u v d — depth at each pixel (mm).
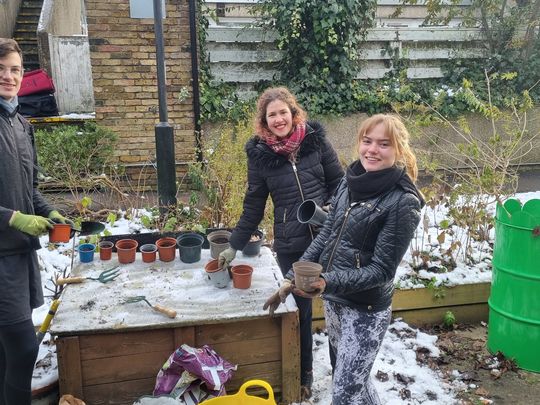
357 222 2223
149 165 7438
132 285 3023
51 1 10078
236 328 2783
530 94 9172
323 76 8570
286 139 2812
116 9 7074
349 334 2309
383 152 2152
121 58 7223
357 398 2289
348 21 8445
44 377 2818
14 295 2355
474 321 3982
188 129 7566
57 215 2725
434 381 3211
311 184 2877
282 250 2920
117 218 5336
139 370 2713
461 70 9430
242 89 8633
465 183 5023
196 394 2586
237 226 2994
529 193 6637
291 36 8297
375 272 2129
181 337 2699
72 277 3102
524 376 3283
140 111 7410
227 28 8430
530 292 3221
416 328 3887
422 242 4270
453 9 9656
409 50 9281
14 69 2336
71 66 9031
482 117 8875
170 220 4582
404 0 9648
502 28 9492
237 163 4961
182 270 3246
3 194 2318
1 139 2314
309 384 3020
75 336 2598
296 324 2799
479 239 4484
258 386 2854
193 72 7426
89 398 2678
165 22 7227
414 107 7258
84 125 7504
